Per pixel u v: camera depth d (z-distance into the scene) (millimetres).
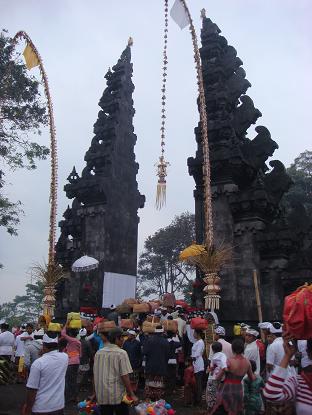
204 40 24047
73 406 11422
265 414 8609
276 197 20906
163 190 15133
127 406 6934
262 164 20719
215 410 7531
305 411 3736
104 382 6766
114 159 28406
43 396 5812
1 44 28297
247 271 18781
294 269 18266
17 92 28375
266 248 18812
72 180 28047
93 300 24984
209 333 12453
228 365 7547
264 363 11703
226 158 19609
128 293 27359
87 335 15469
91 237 26656
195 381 11883
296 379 3967
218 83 22219
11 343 16172
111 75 31516
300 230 20312
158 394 10477
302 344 6934
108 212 26812
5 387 14727
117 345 7086
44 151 29281
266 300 18328
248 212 19344
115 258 26797
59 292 26859
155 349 10711
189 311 17078
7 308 100875
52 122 21719
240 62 23344
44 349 6129
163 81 17062
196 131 21656
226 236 19422
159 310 15570
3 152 28484
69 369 11703
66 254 27609
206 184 15000
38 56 22062
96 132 29516
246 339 9719
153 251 62969
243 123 21906
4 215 29297
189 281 59312
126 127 30281
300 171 47125
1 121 28266
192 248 14453
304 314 3734
